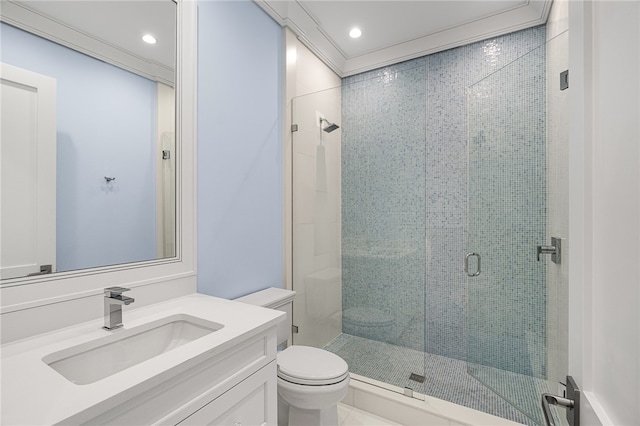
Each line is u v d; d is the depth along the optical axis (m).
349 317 2.31
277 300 1.73
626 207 0.38
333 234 2.35
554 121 1.55
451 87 2.31
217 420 0.87
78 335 0.94
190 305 1.24
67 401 0.60
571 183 0.58
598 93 0.47
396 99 2.19
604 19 0.45
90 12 1.11
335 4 2.01
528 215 1.79
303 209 2.21
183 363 0.75
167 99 1.34
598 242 0.47
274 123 2.03
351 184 2.34
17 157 0.93
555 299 1.56
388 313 2.17
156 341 1.08
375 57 2.57
